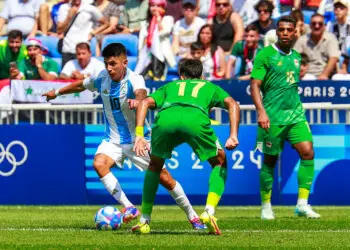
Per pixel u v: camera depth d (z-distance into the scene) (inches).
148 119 1428.4
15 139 1437.0
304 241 776.3
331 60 1615.4
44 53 1782.7
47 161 1430.9
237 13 1759.4
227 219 1087.6
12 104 1460.4
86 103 1476.4
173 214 1211.9
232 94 1449.3
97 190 1424.7
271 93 1092.5
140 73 1721.2
